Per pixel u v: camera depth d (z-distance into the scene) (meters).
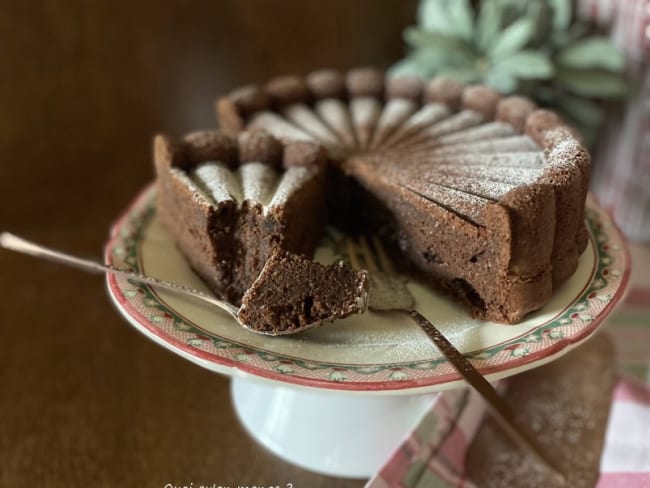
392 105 0.41
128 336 0.38
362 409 0.31
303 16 0.48
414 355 0.26
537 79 0.43
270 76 0.50
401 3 0.49
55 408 0.33
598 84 0.42
